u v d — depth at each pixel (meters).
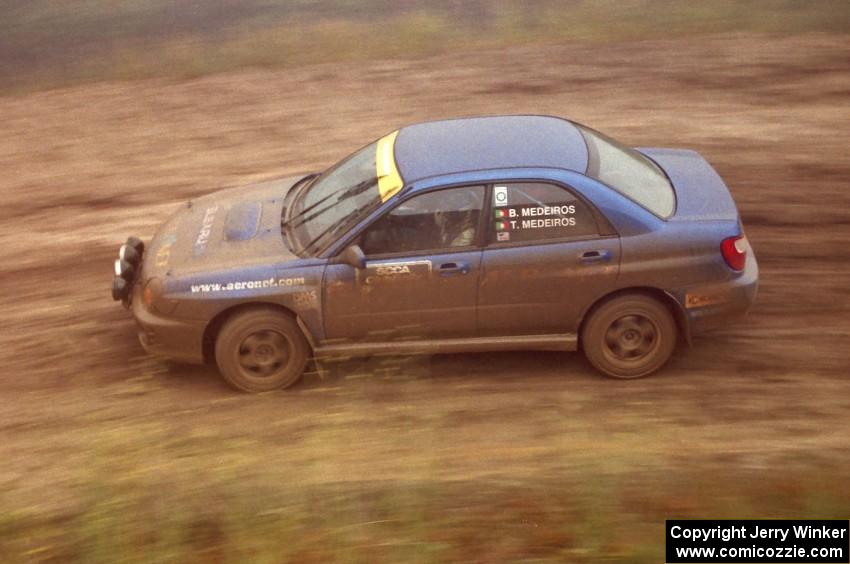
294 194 10.50
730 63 18.84
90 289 11.84
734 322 9.30
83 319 11.12
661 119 16.33
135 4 28.98
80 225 13.73
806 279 10.98
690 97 17.33
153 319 9.36
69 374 9.98
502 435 8.43
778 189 13.25
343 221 9.15
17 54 24.36
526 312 9.12
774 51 19.30
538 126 9.91
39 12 28.78
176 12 28.03
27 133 17.72
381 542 6.67
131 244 10.40
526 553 6.49
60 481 7.95
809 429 8.27
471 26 23.20
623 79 18.47
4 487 7.91
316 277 9.01
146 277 9.55
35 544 6.94
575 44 20.80
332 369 9.73
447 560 6.46
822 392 8.89
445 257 8.94
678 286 8.99
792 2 22.52
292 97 18.70
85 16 28.02
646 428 8.42
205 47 22.88
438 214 8.95
